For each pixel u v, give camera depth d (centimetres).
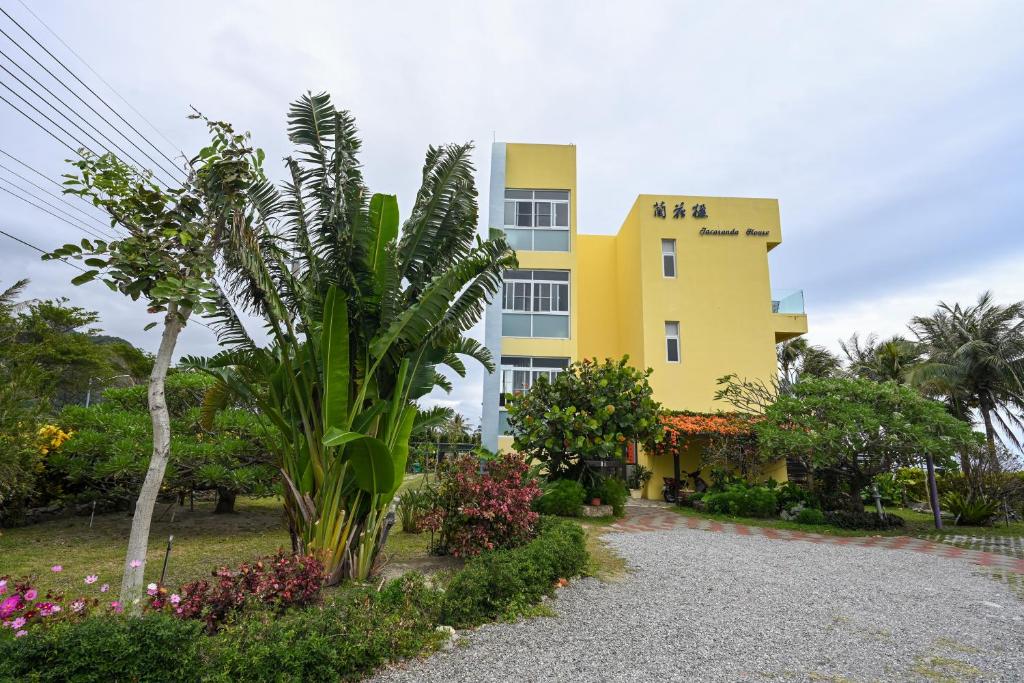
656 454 1722
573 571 647
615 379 1283
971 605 602
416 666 390
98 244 413
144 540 401
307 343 618
